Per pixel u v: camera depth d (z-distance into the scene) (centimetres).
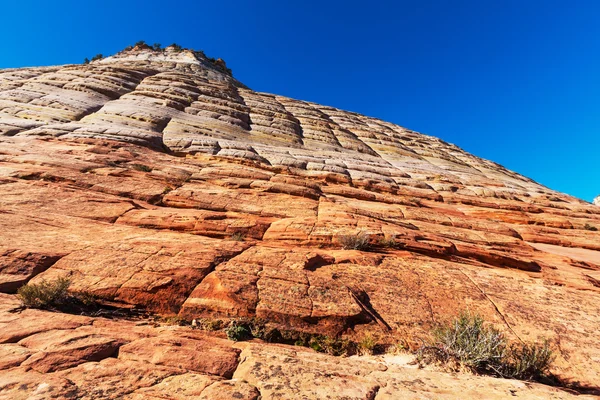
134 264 762
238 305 657
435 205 2625
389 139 5369
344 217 1498
